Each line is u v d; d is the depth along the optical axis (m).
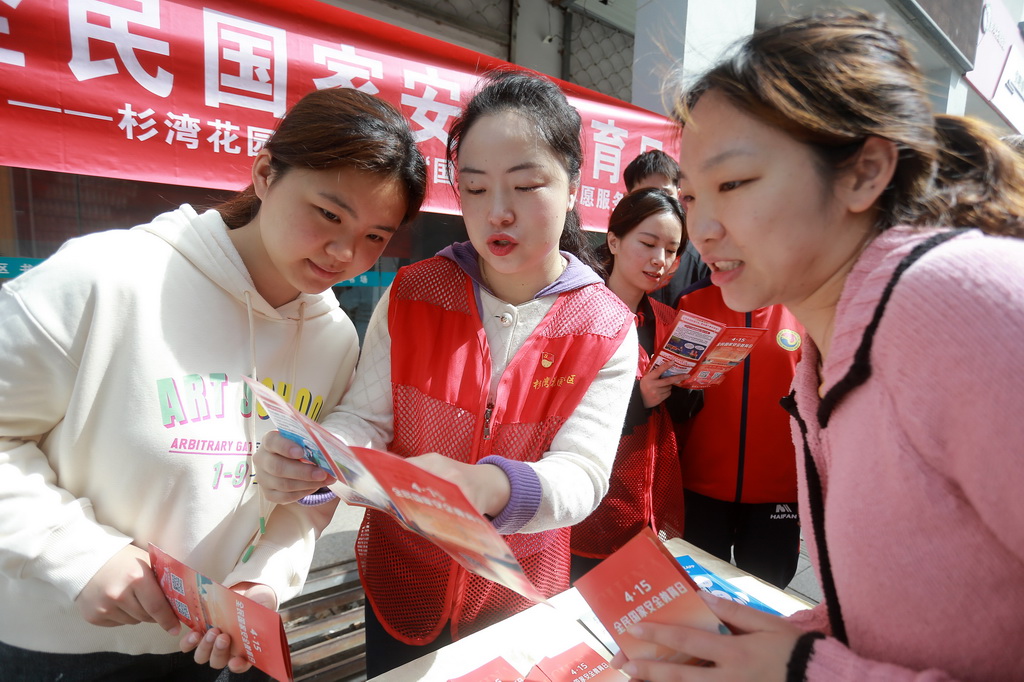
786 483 1.62
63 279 0.77
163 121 1.64
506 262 0.88
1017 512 0.38
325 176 0.77
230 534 0.92
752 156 0.51
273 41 1.78
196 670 0.98
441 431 0.92
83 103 1.52
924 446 0.43
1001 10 4.80
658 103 2.64
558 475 0.81
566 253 1.06
